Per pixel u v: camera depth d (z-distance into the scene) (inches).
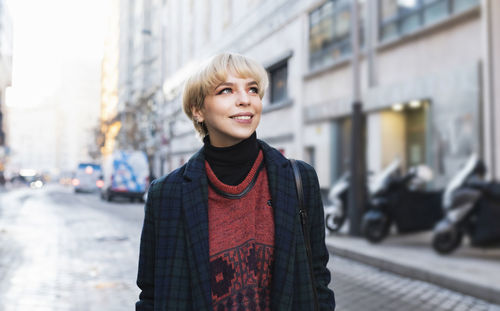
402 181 265.7
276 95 610.9
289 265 43.5
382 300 161.8
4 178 1657.2
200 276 42.6
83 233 331.3
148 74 1621.6
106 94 2488.9
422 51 355.6
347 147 469.1
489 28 287.7
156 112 1123.9
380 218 258.4
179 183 47.6
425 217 267.6
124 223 399.5
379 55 409.1
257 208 45.9
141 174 743.1
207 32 925.8
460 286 173.8
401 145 384.5
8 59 1234.6
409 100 364.5
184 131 965.8
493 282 167.6
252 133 46.9
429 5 349.1
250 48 690.8
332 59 485.1
